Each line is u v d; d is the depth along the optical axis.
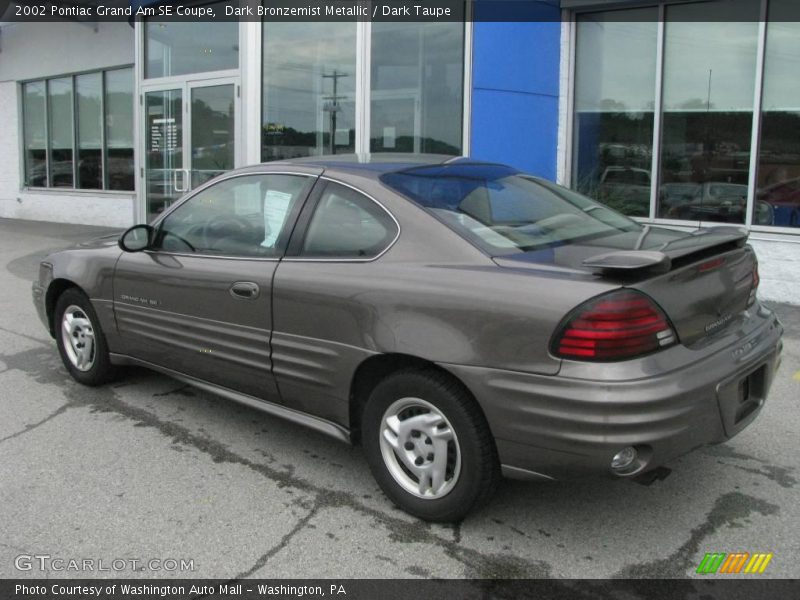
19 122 17.33
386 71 9.28
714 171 8.66
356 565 3.11
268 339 3.85
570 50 9.46
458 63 8.79
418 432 3.38
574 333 2.86
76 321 5.22
